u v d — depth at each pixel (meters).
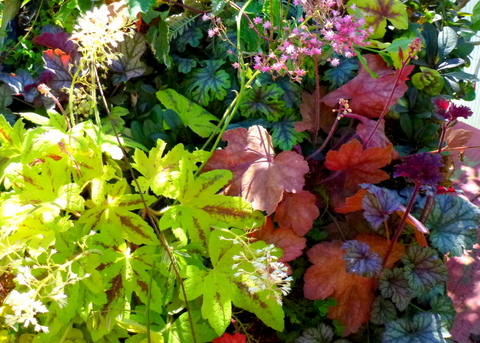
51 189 0.68
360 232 0.80
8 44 0.89
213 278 0.69
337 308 0.78
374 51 0.83
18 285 0.65
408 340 0.74
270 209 0.72
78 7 0.85
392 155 0.79
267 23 0.76
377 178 0.77
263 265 0.63
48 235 0.66
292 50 0.71
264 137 0.76
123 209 0.69
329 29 0.75
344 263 0.77
